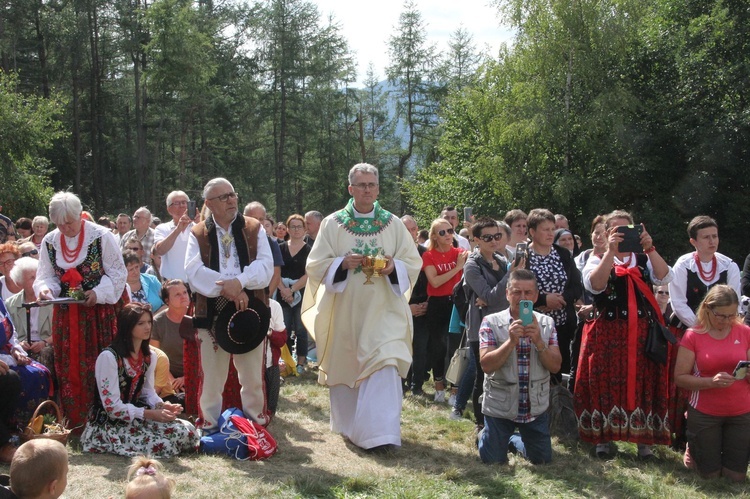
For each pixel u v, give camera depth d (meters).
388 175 50.97
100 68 43.62
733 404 5.11
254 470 4.82
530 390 5.16
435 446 5.71
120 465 4.80
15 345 5.28
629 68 26.77
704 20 25.55
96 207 40.78
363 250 5.76
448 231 7.54
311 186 47.84
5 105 27.56
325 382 5.93
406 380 8.05
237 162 43.94
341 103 48.41
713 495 4.81
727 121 24.47
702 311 5.29
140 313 5.21
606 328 5.45
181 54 37.41
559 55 25.61
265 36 44.69
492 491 4.59
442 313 7.53
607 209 25.48
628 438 5.36
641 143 25.75
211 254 5.26
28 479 3.19
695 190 25.55
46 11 41.25
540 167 26.73
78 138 40.06
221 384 5.57
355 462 5.17
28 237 9.96
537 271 5.95
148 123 40.66
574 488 4.72
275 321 6.38
